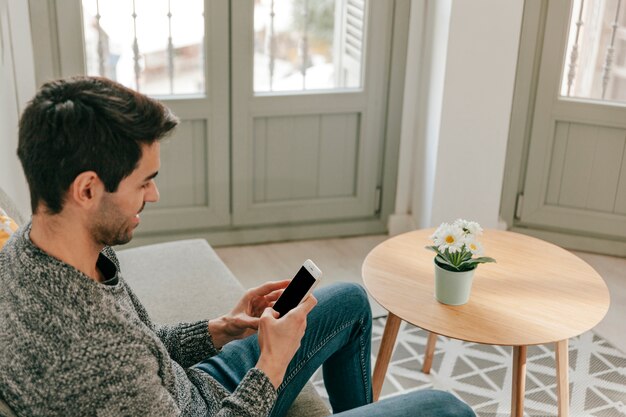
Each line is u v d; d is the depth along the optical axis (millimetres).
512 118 3438
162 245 2439
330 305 1706
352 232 3705
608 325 2896
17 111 3031
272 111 3389
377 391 2168
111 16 3074
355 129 3547
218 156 3402
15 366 1065
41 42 3006
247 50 3262
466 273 1952
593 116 3369
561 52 3324
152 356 1138
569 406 2383
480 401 2393
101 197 1093
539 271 2189
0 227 1573
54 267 1067
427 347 2500
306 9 3293
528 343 1835
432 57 3361
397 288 2074
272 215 3574
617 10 3256
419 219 3637
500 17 3191
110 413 1093
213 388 1486
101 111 1059
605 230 3520
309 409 1664
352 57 3436
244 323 1518
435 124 3377
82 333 1068
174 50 3201
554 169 3520
